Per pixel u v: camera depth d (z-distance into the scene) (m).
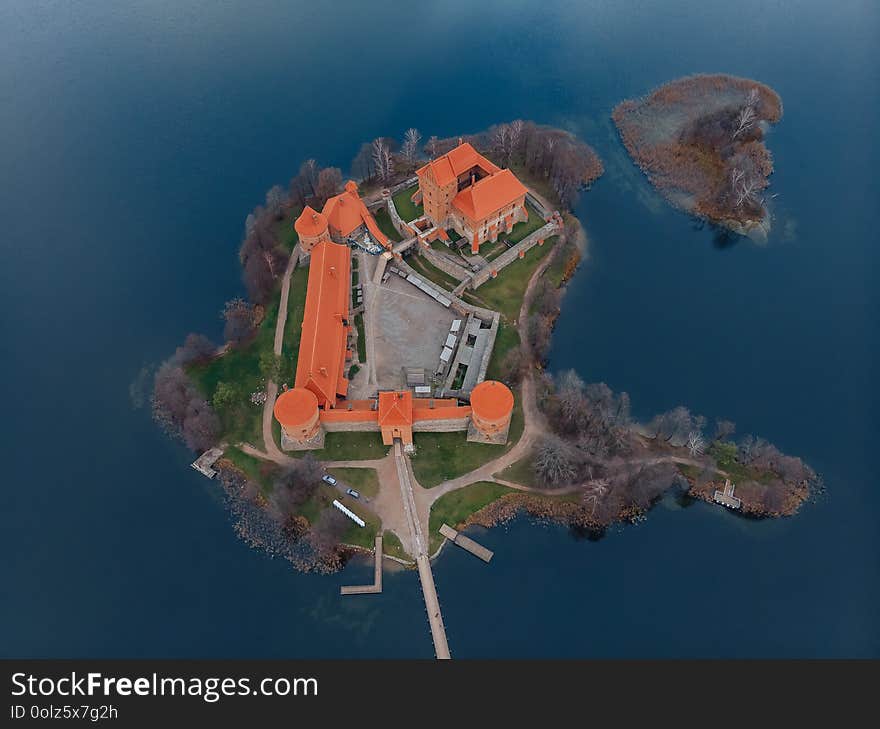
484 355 161.25
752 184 193.25
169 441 158.38
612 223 196.25
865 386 160.50
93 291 187.38
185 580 138.00
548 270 180.12
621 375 164.12
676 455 148.50
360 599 134.50
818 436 153.25
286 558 139.75
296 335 171.62
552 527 141.62
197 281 188.50
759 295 178.75
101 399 166.88
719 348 168.38
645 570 136.38
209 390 163.50
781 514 141.62
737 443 151.50
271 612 133.75
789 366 164.62
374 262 181.88
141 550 142.38
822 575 134.88
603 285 181.62
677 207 199.12
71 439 160.12
